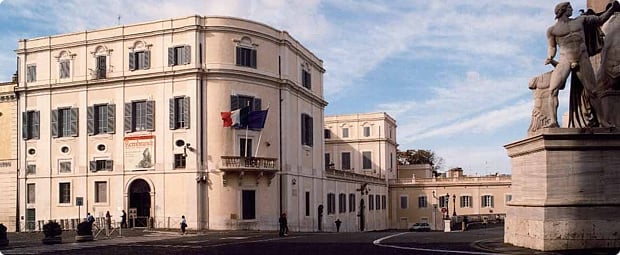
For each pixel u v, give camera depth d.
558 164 15.12
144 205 52.88
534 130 16.53
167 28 52.31
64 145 55.09
